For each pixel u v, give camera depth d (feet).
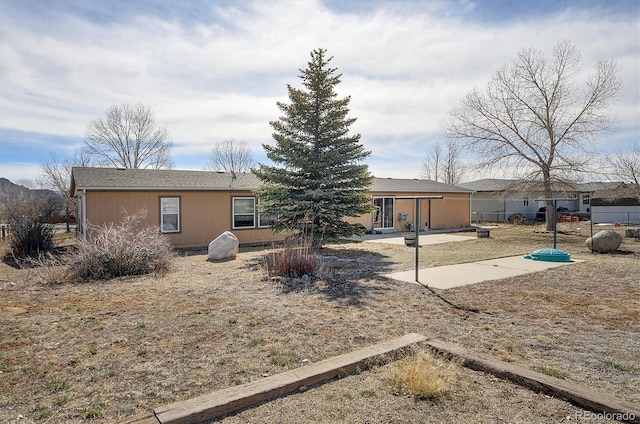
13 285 23.43
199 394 9.66
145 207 43.24
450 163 137.90
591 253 39.60
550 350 12.50
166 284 23.67
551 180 65.82
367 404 9.09
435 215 75.15
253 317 16.49
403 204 70.74
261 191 40.83
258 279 25.20
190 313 17.16
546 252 33.99
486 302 18.92
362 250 42.50
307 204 38.19
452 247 46.14
